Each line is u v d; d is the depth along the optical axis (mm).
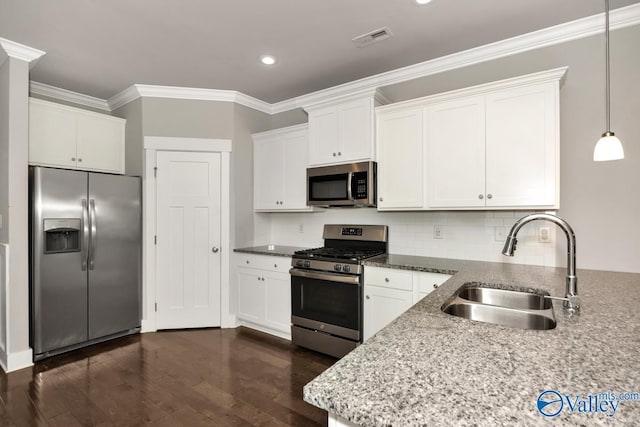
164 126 3410
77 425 1878
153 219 3371
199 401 2117
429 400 647
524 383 709
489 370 770
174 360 2693
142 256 3350
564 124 2332
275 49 2621
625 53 2150
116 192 3125
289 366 2600
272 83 3301
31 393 2195
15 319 2521
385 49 2623
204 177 3498
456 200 2414
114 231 3109
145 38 2457
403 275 2404
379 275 2518
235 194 3568
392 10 2123
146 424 1893
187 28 2326
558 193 2084
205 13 2150
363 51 2656
